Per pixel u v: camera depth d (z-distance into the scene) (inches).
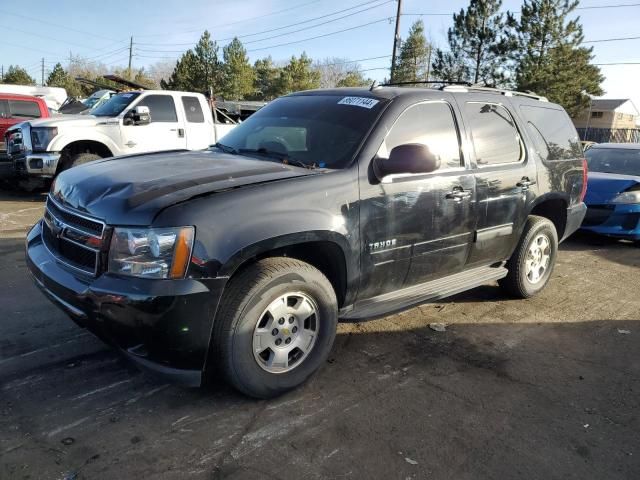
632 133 1612.9
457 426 118.4
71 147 359.9
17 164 356.2
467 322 180.2
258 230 112.0
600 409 129.0
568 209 209.5
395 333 167.8
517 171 179.6
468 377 141.6
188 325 106.3
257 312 115.6
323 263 135.9
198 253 105.7
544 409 127.6
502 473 103.4
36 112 505.4
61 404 118.2
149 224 104.1
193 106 414.0
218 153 153.8
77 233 114.7
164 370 110.4
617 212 294.7
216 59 2046.0
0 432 107.0
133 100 383.9
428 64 2110.0
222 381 131.8
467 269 174.7
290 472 100.3
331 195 126.1
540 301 205.5
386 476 100.7
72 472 96.8
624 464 108.4
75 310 110.6
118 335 107.4
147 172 125.0
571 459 109.0
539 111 202.2
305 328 128.6
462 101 167.2
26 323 158.1
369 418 119.6
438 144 155.1
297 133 150.6
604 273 250.4
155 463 100.7
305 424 116.0
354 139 138.9
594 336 174.1
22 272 205.9
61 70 2343.8
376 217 135.3
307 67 2240.4
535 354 158.1
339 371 141.0
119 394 123.5
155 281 103.9
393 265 143.8
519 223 184.4
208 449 105.7
